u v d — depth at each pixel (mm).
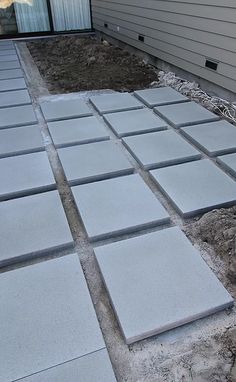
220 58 3529
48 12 7711
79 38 7297
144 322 1386
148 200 2123
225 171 2490
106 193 2195
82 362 1257
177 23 4199
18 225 1938
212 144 2754
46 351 1294
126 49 6281
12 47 6785
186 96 3930
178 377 1244
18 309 1455
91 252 1806
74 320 1403
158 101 3717
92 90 4266
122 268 1639
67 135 2977
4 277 1613
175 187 2238
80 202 2111
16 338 1340
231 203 2098
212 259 1733
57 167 2578
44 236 1854
